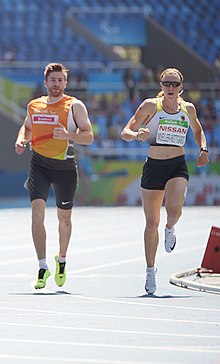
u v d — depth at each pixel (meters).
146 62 86.75
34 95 75.81
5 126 71.69
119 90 78.38
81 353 15.12
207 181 69.69
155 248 23.00
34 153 23.27
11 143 71.88
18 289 24.02
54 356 14.86
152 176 22.45
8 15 86.50
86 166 70.19
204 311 20.17
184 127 22.53
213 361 14.49
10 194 73.56
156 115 22.44
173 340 16.45
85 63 82.62
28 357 14.75
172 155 22.45
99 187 70.00
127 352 15.24
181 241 40.50
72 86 78.12
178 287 24.64
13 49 83.56
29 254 34.38
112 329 17.59
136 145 74.88
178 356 14.91
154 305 21.05
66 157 23.12
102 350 15.40
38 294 22.92
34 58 83.31
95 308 20.48
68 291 23.67
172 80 22.17
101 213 59.03
